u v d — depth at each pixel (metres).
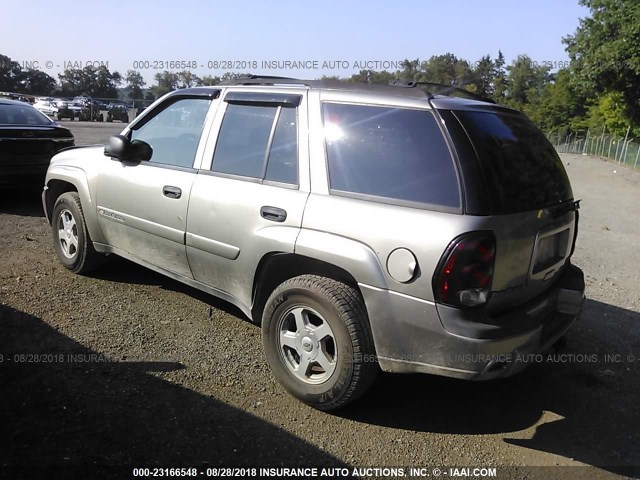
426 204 2.95
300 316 3.36
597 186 18.81
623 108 35.75
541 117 69.50
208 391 3.45
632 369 4.18
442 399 3.61
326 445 3.03
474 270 2.80
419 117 3.10
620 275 6.89
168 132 4.44
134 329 4.21
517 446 3.15
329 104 3.46
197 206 3.94
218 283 3.97
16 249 5.96
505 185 3.02
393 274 2.95
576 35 36.50
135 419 3.09
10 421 2.97
